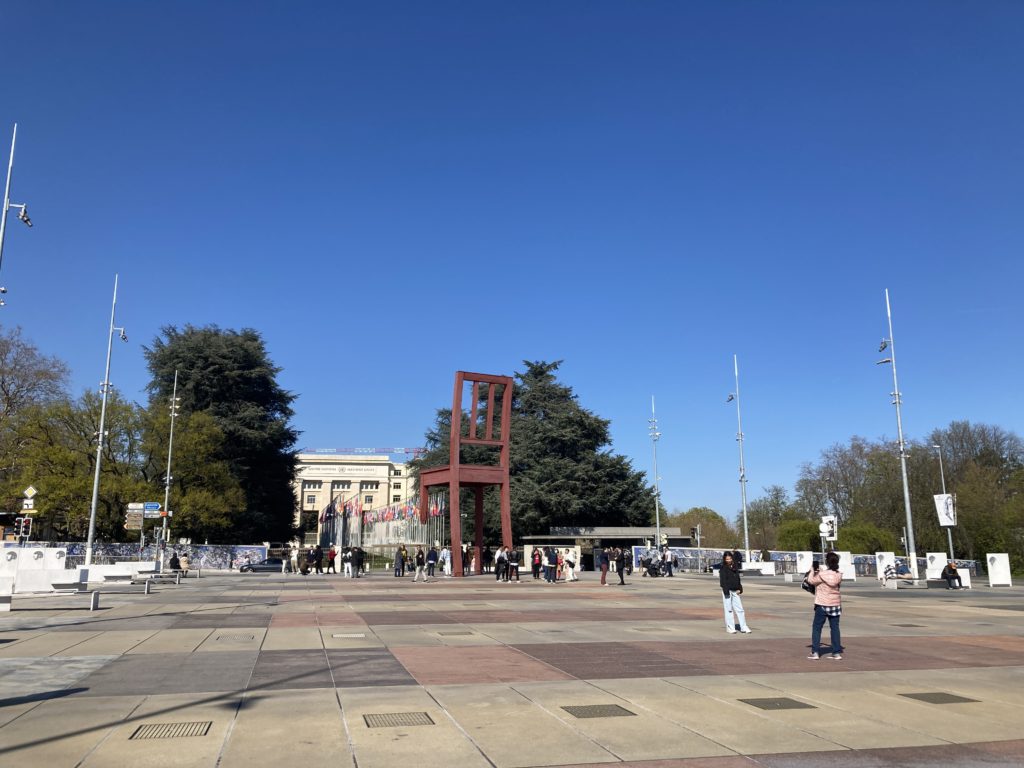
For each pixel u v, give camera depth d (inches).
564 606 939.3
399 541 2299.5
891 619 793.6
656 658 505.4
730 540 3826.3
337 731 306.0
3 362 2242.9
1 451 2146.9
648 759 271.0
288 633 634.2
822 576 515.8
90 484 2084.2
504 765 262.1
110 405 2181.3
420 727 313.1
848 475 3240.7
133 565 1555.1
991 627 716.0
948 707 357.7
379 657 501.7
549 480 2699.3
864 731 312.2
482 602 994.7
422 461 3139.8
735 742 294.0
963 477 2753.4
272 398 2878.9
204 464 2336.4
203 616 780.6
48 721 321.1
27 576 1115.3
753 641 600.4
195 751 276.1
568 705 355.9
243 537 2672.2
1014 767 266.2
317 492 6963.6
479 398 3102.9
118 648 540.4
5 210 875.4
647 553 2199.8
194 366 2682.1
